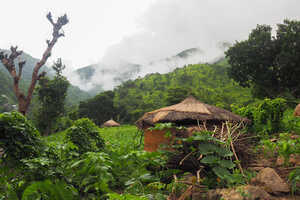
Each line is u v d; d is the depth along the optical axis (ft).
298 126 19.88
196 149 11.25
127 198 7.49
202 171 11.20
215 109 19.21
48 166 9.18
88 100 193.16
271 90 90.58
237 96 282.36
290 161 11.23
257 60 86.79
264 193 7.80
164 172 11.43
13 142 9.26
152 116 19.21
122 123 204.74
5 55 30.17
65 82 94.99
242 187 8.16
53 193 7.72
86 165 9.61
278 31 85.87
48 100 92.07
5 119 9.49
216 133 12.63
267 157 13.07
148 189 11.00
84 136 17.47
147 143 17.69
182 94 156.76
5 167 8.99
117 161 11.76
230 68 98.07
